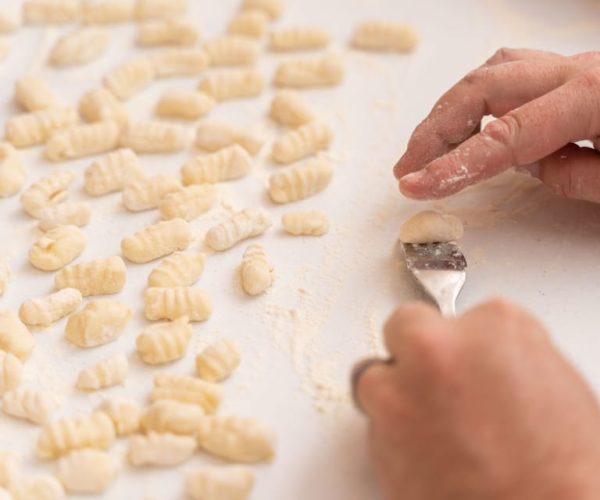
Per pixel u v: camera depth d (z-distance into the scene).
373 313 0.49
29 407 0.45
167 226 0.52
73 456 0.43
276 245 0.53
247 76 0.61
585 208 0.53
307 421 0.45
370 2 0.68
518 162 0.50
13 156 0.57
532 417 0.37
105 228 0.54
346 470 0.44
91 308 0.48
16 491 0.43
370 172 0.56
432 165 0.50
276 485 0.43
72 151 0.57
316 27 0.65
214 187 0.55
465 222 0.53
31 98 0.60
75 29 0.66
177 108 0.60
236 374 0.47
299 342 0.48
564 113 0.49
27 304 0.49
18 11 0.67
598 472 0.37
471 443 0.37
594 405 0.39
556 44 0.64
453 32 0.65
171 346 0.47
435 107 0.53
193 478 0.43
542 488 0.36
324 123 0.58
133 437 0.44
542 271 0.51
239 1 0.68
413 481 0.39
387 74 0.63
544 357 0.39
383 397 0.40
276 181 0.55
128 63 0.62
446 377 0.38
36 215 0.54
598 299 0.50
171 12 0.67
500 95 0.52
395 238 0.53
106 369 0.46
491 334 0.39
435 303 0.49
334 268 0.51
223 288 0.51
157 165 0.57
